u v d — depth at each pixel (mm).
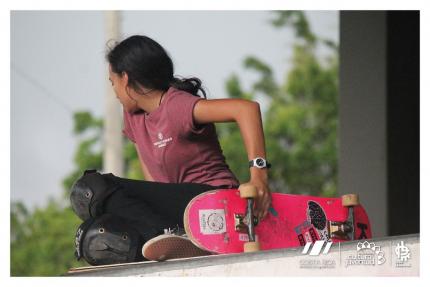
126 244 9930
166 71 10617
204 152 10570
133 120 10906
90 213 10234
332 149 53250
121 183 10320
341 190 18125
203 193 10000
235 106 9977
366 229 11312
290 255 9172
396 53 17797
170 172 10719
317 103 55438
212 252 9828
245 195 9664
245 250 9656
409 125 17906
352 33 17984
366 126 17906
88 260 10117
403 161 17859
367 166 17891
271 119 54469
